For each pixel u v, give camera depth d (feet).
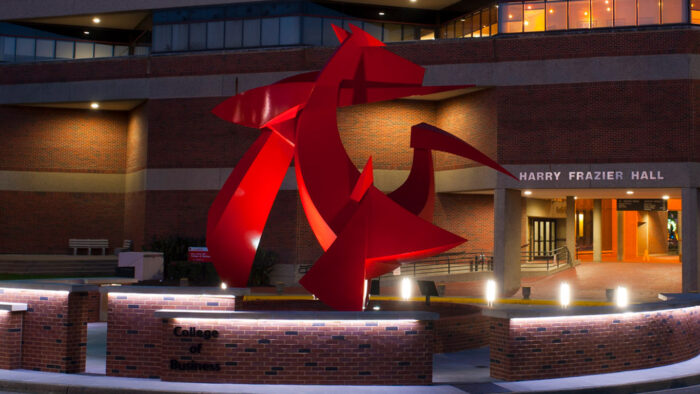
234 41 127.24
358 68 47.42
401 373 38.99
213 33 128.06
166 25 130.31
